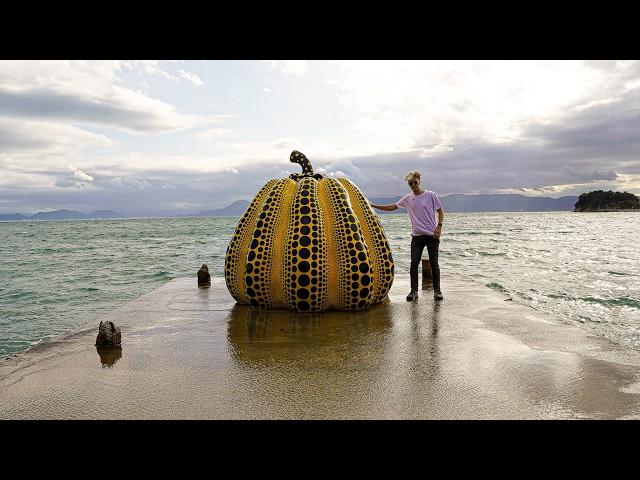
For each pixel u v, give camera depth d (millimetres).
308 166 7422
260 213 6660
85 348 4977
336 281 6371
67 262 20844
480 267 15547
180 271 16922
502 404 3391
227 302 7355
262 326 5789
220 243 31906
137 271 17156
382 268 6750
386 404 3408
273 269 6473
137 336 5430
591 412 3252
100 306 10969
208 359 4543
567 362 4324
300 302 6309
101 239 40781
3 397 3652
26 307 10891
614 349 4723
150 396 3623
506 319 6035
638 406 3350
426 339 5133
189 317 6359
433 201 7199
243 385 3828
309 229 6301
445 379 3916
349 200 6762
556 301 9844
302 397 3559
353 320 6031
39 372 4230
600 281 12383
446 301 7184
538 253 20359
